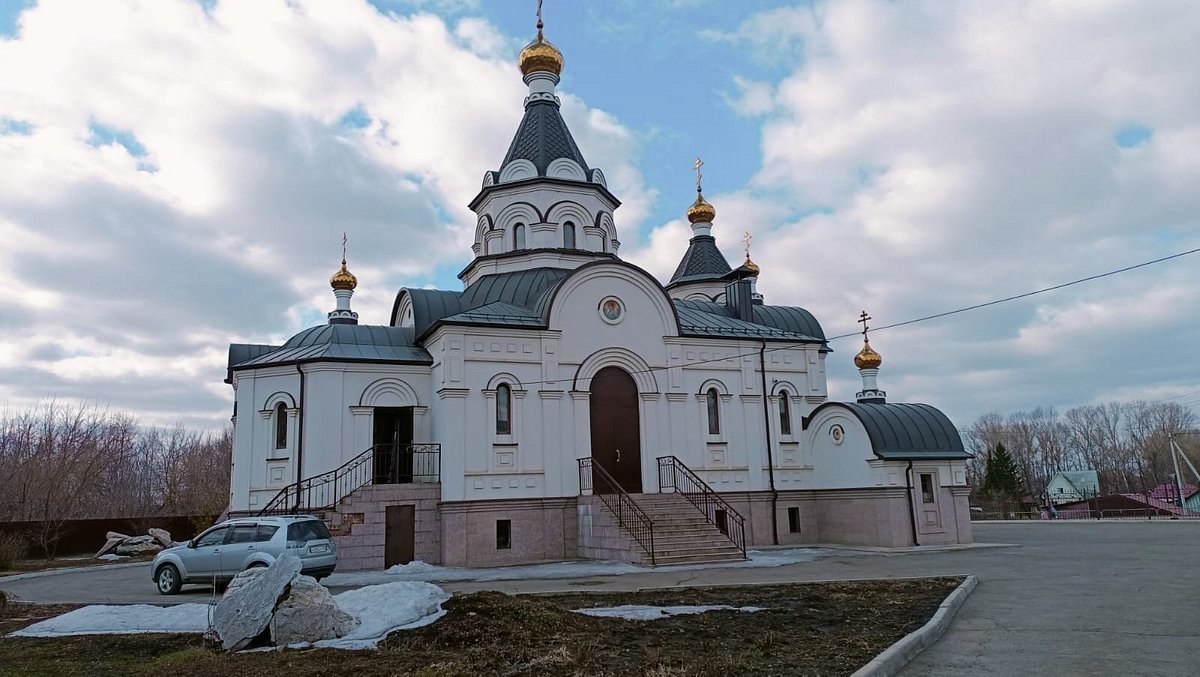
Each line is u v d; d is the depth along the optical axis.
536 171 32.81
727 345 29.92
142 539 34.16
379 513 24.28
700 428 28.73
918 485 28.31
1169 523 42.47
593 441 26.97
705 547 23.28
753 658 9.93
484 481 25.08
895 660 9.59
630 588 17.41
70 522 36.56
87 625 13.10
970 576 18.16
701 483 26.70
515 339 26.38
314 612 11.40
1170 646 10.48
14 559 27.78
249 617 11.11
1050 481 95.06
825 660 9.76
